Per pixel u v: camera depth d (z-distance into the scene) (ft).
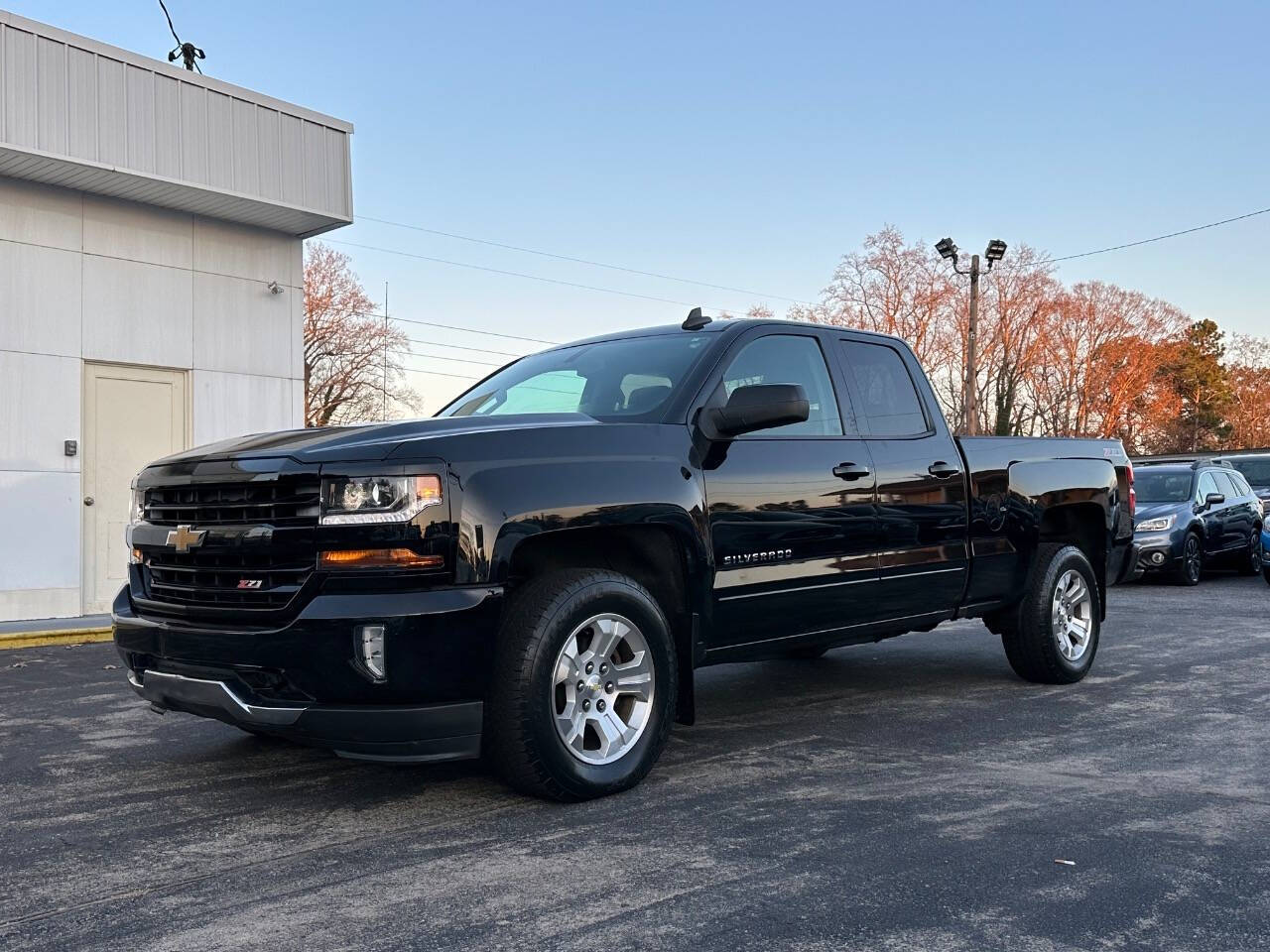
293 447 12.94
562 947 9.20
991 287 188.34
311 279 171.73
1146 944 9.24
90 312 35.86
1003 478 20.13
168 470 13.97
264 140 37.37
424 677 12.17
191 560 13.55
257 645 12.29
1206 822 12.64
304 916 9.92
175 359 37.96
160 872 11.18
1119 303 210.38
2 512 33.71
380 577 12.19
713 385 15.75
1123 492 23.29
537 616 12.92
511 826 12.60
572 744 13.35
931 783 14.44
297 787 14.44
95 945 9.32
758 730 17.92
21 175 33.73
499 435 13.20
